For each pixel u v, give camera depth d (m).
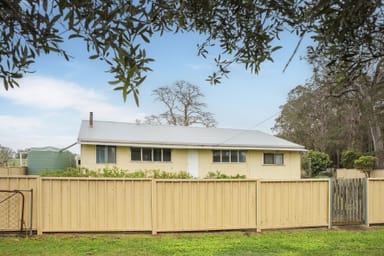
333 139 30.73
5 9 1.57
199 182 7.14
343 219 7.79
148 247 5.74
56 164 16.33
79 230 6.82
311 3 1.93
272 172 17.77
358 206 7.90
